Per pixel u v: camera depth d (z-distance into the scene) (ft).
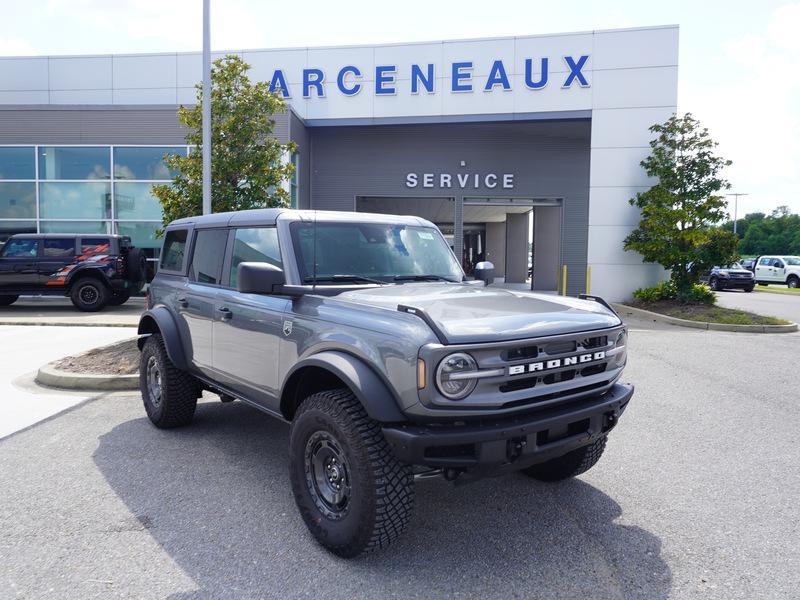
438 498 13.47
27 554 10.75
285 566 10.41
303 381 12.05
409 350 9.48
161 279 18.81
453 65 65.16
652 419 19.97
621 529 11.95
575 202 73.31
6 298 54.54
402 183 73.10
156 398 18.49
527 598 9.50
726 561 10.70
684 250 54.54
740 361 30.63
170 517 12.30
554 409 10.75
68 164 61.98
